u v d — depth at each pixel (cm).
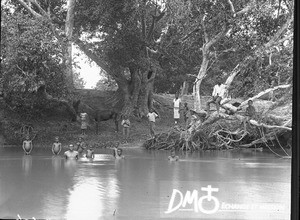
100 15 3512
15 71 2969
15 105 3212
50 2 4025
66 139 3155
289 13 2798
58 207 946
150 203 1002
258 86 2923
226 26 2847
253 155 2412
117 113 3778
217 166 1805
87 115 3612
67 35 3609
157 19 3806
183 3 3097
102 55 3844
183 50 3931
